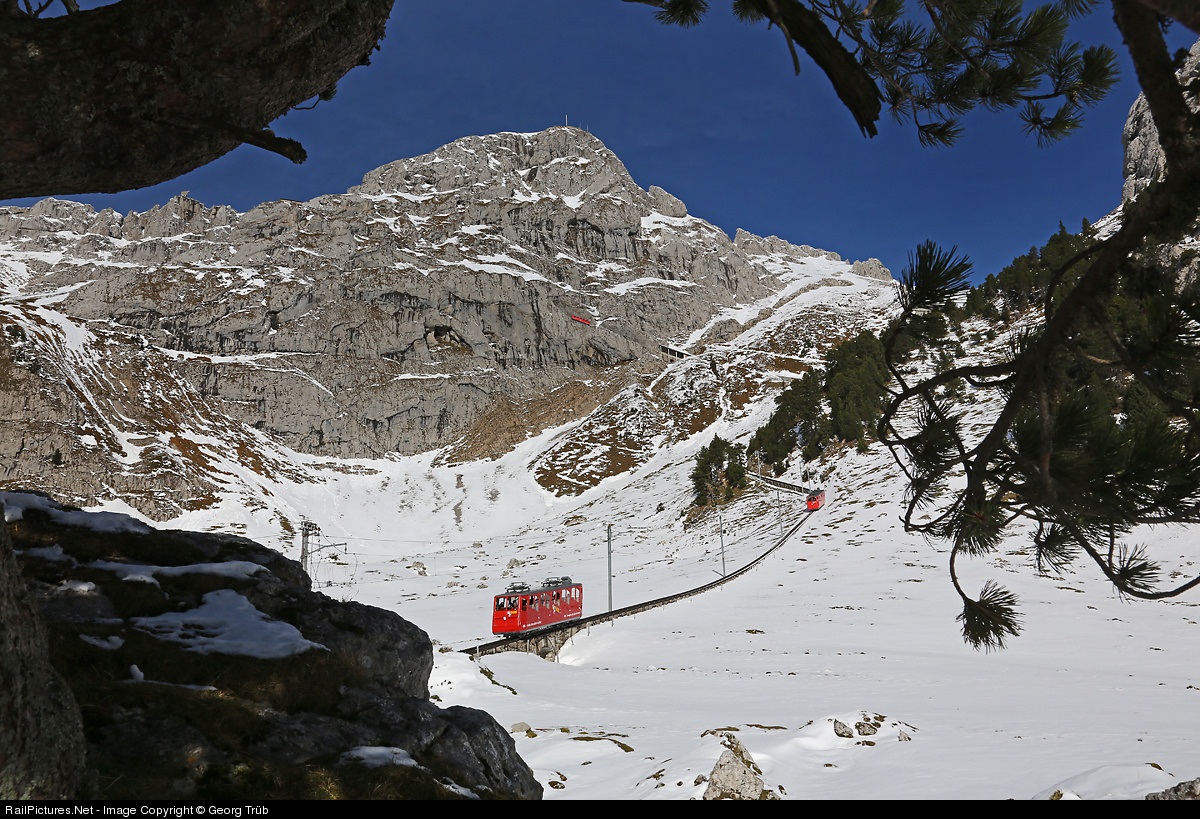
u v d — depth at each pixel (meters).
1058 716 25.98
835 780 17.94
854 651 43.72
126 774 5.55
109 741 5.99
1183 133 3.54
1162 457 3.91
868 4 4.97
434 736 8.40
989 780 16.59
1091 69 5.18
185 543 10.96
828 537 84.44
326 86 4.97
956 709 27.75
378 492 182.62
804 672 38.12
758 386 196.62
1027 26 5.05
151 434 158.75
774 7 3.41
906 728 22.30
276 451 192.38
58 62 3.79
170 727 6.45
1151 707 27.92
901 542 76.75
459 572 102.06
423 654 10.55
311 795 6.19
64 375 155.38
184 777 5.85
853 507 93.12
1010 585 58.97
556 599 55.81
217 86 4.23
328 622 9.94
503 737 9.19
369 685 9.16
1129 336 4.01
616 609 62.00
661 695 32.50
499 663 39.97
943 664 39.47
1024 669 38.06
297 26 4.20
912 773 17.86
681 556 96.25
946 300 4.43
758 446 137.88
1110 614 50.41
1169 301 3.83
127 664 7.54
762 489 119.31
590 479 170.75
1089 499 4.25
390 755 7.44
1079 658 40.88
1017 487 4.78
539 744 22.06
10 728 4.08
